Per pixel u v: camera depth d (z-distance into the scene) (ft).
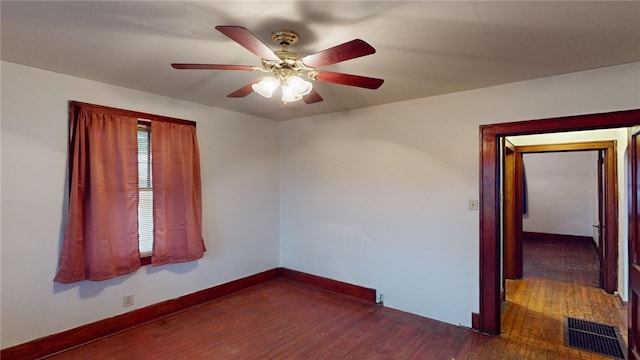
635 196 8.54
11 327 8.58
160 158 11.41
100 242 9.73
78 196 9.50
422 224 11.73
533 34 6.80
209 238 13.19
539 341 9.93
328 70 8.96
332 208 14.29
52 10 5.90
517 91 9.92
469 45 7.34
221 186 13.64
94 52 7.86
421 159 11.75
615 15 5.97
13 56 8.14
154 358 8.95
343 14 6.01
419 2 5.60
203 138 12.97
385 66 8.67
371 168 13.03
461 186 10.92
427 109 11.61
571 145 14.44
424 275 11.68
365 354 9.20
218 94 11.48
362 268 13.32
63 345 9.35
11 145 8.62
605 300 13.30
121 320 10.55
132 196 10.61
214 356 9.07
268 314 11.84
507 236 16.26
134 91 10.89
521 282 15.72
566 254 21.80
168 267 11.84
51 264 9.23
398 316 11.68
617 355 9.18
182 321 11.25
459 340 9.98
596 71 8.79
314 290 14.35
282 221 16.26
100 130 9.97
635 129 8.45
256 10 5.87
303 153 15.38
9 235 8.59
